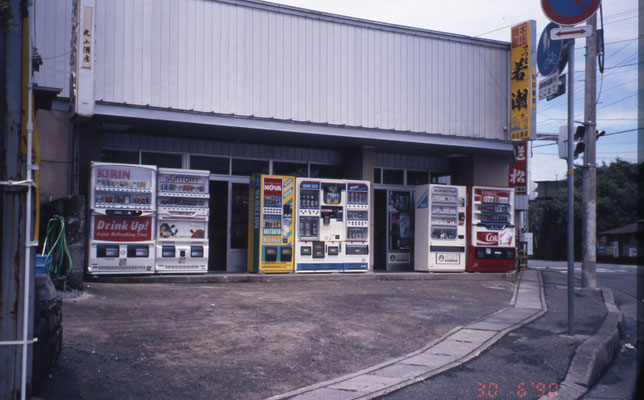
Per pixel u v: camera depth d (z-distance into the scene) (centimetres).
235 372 538
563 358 618
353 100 1298
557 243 3625
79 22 943
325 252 1259
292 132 1192
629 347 766
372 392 489
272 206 1204
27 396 348
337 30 1290
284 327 727
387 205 1489
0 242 340
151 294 906
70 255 863
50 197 1035
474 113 1438
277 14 1225
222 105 1159
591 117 1266
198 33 1144
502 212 1454
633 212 3753
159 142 1220
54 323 499
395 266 1486
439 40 1407
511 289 1227
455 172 1591
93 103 959
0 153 342
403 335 726
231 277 1127
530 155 2402
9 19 325
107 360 538
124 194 1056
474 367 584
